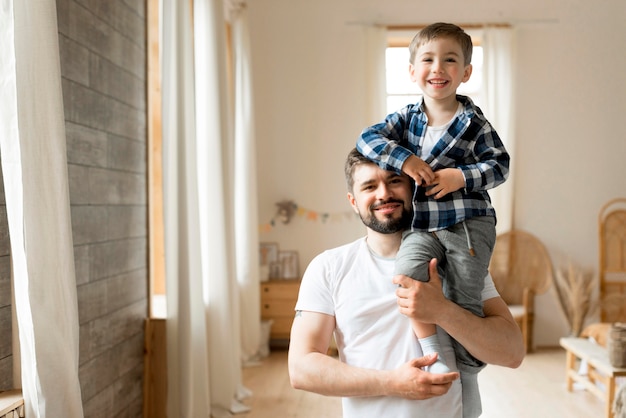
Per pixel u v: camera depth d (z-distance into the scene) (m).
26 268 2.12
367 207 1.60
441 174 1.59
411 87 6.39
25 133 2.10
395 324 1.57
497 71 6.05
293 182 6.26
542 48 6.12
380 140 1.61
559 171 6.13
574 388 4.68
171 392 3.71
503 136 6.05
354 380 1.47
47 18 2.16
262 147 6.27
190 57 3.74
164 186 3.72
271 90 6.26
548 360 5.56
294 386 1.55
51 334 2.18
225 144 4.30
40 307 2.14
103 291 3.17
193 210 3.81
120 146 3.43
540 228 6.14
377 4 6.19
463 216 1.61
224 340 4.20
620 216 6.03
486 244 1.63
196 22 4.29
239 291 5.52
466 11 6.14
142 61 3.81
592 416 4.07
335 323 1.64
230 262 4.29
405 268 1.54
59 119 2.22
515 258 6.12
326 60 6.23
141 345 3.74
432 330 1.53
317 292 1.64
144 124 3.85
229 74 5.72
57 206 2.22
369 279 1.61
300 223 6.25
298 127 6.25
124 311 3.47
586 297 5.89
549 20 6.11
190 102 3.75
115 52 3.36
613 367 3.83
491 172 1.62
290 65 6.25
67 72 2.77
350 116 6.22
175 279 3.72
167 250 3.72
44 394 2.17
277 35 6.25
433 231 1.61
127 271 3.52
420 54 1.72
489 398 4.46
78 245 2.89
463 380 1.62
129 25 3.58
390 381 1.45
